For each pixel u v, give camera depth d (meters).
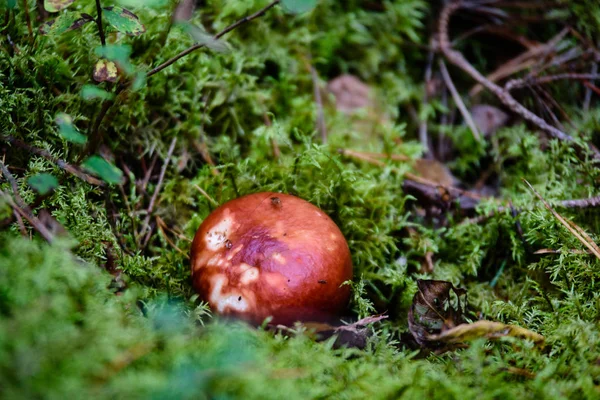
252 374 0.36
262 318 0.40
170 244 0.47
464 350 0.40
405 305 0.45
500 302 0.43
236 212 0.43
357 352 0.39
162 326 0.38
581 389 0.38
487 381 0.38
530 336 0.41
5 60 0.44
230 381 0.36
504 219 0.47
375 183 0.49
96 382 0.35
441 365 0.40
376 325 0.44
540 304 0.44
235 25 0.43
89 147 0.44
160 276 0.43
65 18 0.41
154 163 0.49
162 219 0.47
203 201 0.48
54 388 0.34
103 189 0.45
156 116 0.49
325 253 0.41
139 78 0.41
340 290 0.41
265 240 0.41
